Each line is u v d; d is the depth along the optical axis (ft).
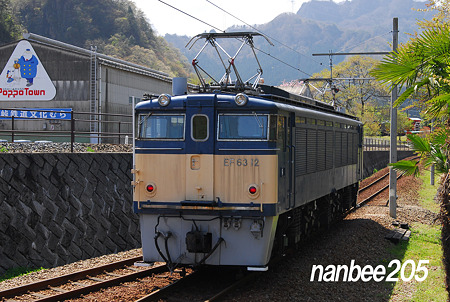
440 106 30.81
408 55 29.94
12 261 35.01
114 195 45.03
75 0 276.21
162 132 28.81
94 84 83.35
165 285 28.71
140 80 94.79
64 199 39.63
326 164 41.29
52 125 86.07
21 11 270.67
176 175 28.30
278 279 29.86
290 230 34.68
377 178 112.16
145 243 29.09
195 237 27.37
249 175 27.61
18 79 87.40
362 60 184.75
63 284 28.81
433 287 31.27
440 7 49.80
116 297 26.00
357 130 56.18
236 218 27.53
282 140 29.66
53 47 85.71
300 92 79.56
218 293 25.98
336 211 50.14
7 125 87.30
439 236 48.26
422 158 33.86
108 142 85.56
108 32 274.57
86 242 41.27
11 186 35.58
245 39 35.99
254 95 30.09
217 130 28.07
